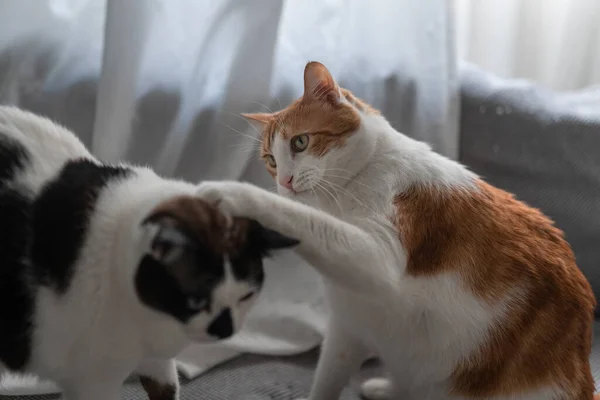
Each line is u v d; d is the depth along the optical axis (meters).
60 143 0.99
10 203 0.87
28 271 0.85
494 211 1.13
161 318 0.86
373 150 1.13
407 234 1.03
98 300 0.85
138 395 1.24
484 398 1.08
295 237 0.94
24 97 1.41
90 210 0.88
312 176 1.14
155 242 0.79
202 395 1.28
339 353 1.24
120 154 1.39
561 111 1.65
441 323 1.06
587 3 1.94
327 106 1.17
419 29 1.60
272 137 1.25
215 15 1.43
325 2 1.59
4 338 0.88
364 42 1.65
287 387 1.34
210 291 0.84
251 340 1.45
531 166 1.65
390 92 1.68
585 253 1.61
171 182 0.99
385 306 1.05
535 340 1.07
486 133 1.69
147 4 1.36
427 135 1.65
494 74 1.91
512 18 1.93
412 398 1.20
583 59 2.00
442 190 1.08
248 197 0.93
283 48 1.61
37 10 1.38
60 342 0.86
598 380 1.31
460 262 1.05
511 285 1.07
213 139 1.51
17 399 1.20
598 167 1.59
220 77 1.49
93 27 1.43
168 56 1.46
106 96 1.33
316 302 1.57
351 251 0.95
